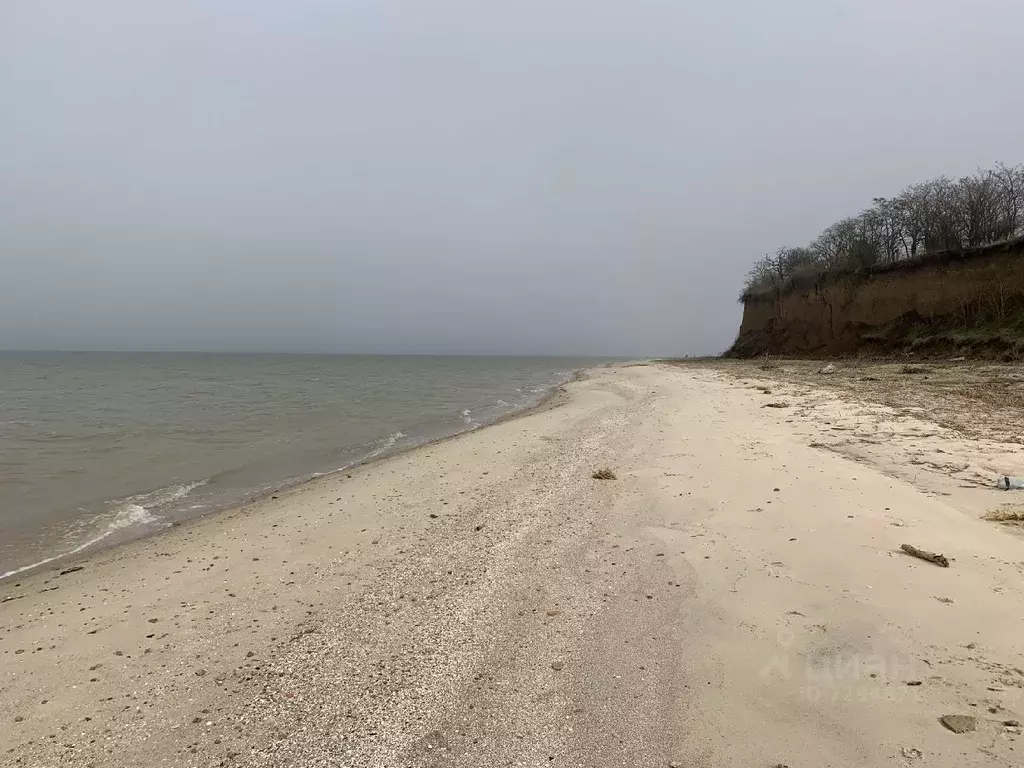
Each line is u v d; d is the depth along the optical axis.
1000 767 2.49
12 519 8.67
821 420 12.08
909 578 4.42
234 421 19.61
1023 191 35.09
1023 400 13.08
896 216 44.84
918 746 2.68
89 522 8.59
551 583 5.06
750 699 3.19
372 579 5.41
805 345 45.75
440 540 6.47
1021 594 4.05
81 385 38.91
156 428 17.72
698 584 4.77
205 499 9.91
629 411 17.17
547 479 9.11
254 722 3.25
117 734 3.22
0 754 3.09
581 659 3.75
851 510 6.09
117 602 5.26
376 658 3.91
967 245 36.19
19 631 4.76
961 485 6.79
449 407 25.02
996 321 27.20
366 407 24.77
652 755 2.79
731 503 6.82
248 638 4.33
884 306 36.47
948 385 17.02
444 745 2.96
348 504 8.38
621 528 6.42
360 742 3.02
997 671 3.21
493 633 4.19
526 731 3.04
